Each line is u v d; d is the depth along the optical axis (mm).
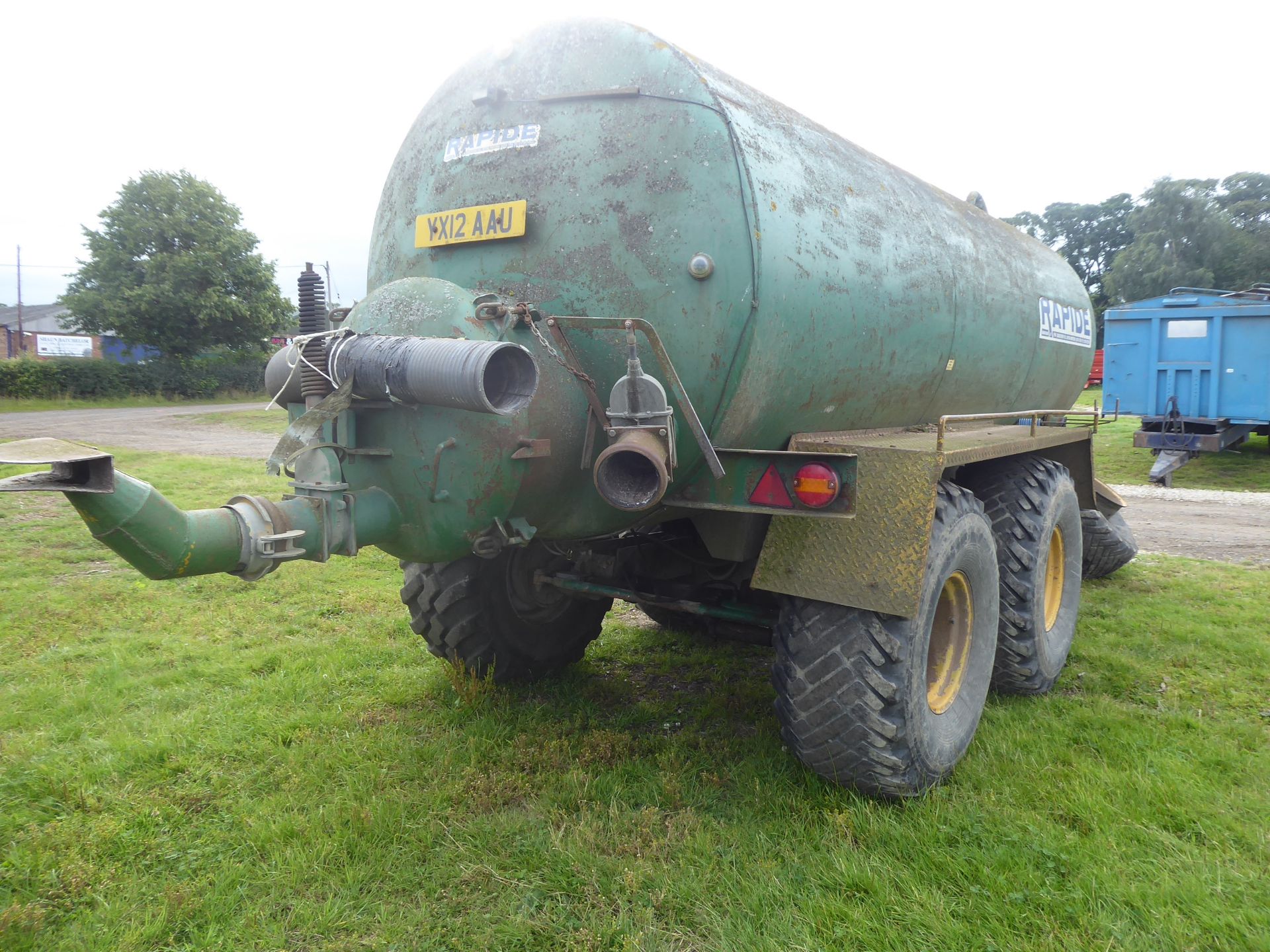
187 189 35031
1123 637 4953
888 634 2752
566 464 2727
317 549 2430
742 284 2623
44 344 38219
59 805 2916
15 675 4148
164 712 3719
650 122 2723
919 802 2902
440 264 3096
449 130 3125
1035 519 3881
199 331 35688
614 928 2309
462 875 2559
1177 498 10844
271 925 2342
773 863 2582
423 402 2324
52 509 8766
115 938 2287
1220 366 12500
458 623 3721
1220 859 2600
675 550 3637
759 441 3033
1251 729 3582
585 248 2787
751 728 3670
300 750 3326
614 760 3303
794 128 3186
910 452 2740
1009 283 4641
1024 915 2338
